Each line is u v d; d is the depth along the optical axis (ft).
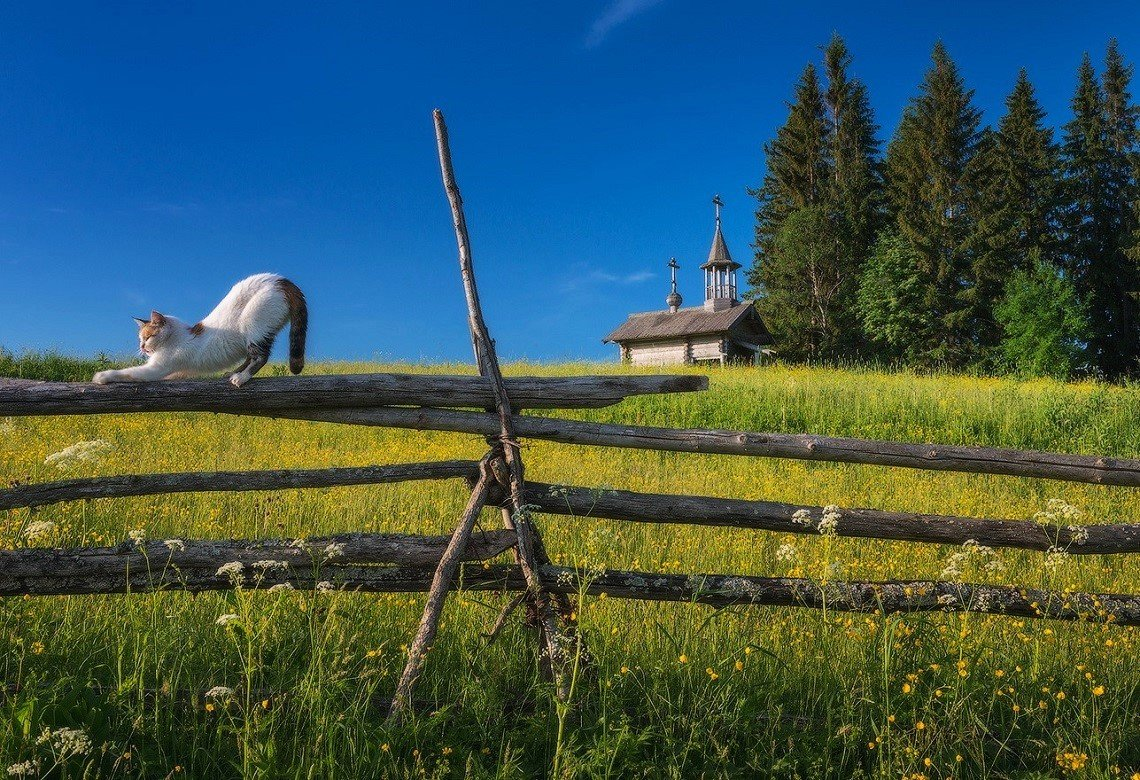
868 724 10.87
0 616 11.97
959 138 151.02
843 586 12.73
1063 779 10.16
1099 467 14.37
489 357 13.55
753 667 12.26
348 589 12.20
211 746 9.91
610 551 19.10
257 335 13.42
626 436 13.69
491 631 12.22
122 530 20.04
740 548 20.35
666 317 156.87
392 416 13.25
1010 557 19.94
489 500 13.10
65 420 38.81
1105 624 12.89
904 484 31.24
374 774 9.11
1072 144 155.53
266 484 12.62
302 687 9.99
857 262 161.68
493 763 9.87
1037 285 131.54
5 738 8.84
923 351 144.36
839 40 172.86
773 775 9.90
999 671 11.64
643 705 11.17
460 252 14.12
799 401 54.03
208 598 13.80
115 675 11.35
